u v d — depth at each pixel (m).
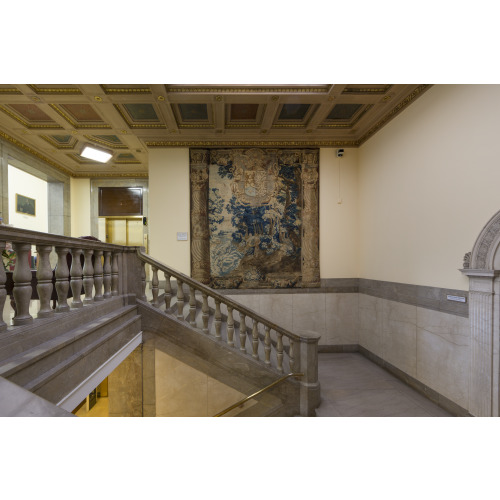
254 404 4.40
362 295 7.00
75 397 2.54
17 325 2.21
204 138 6.96
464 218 4.02
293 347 4.41
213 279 7.04
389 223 5.86
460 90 4.08
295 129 6.67
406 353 5.29
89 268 3.30
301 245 7.19
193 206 7.00
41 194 10.46
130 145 7.42
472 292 3.85
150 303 4.46
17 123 6.22
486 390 3.64
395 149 5.66
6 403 1.22
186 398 4.47
